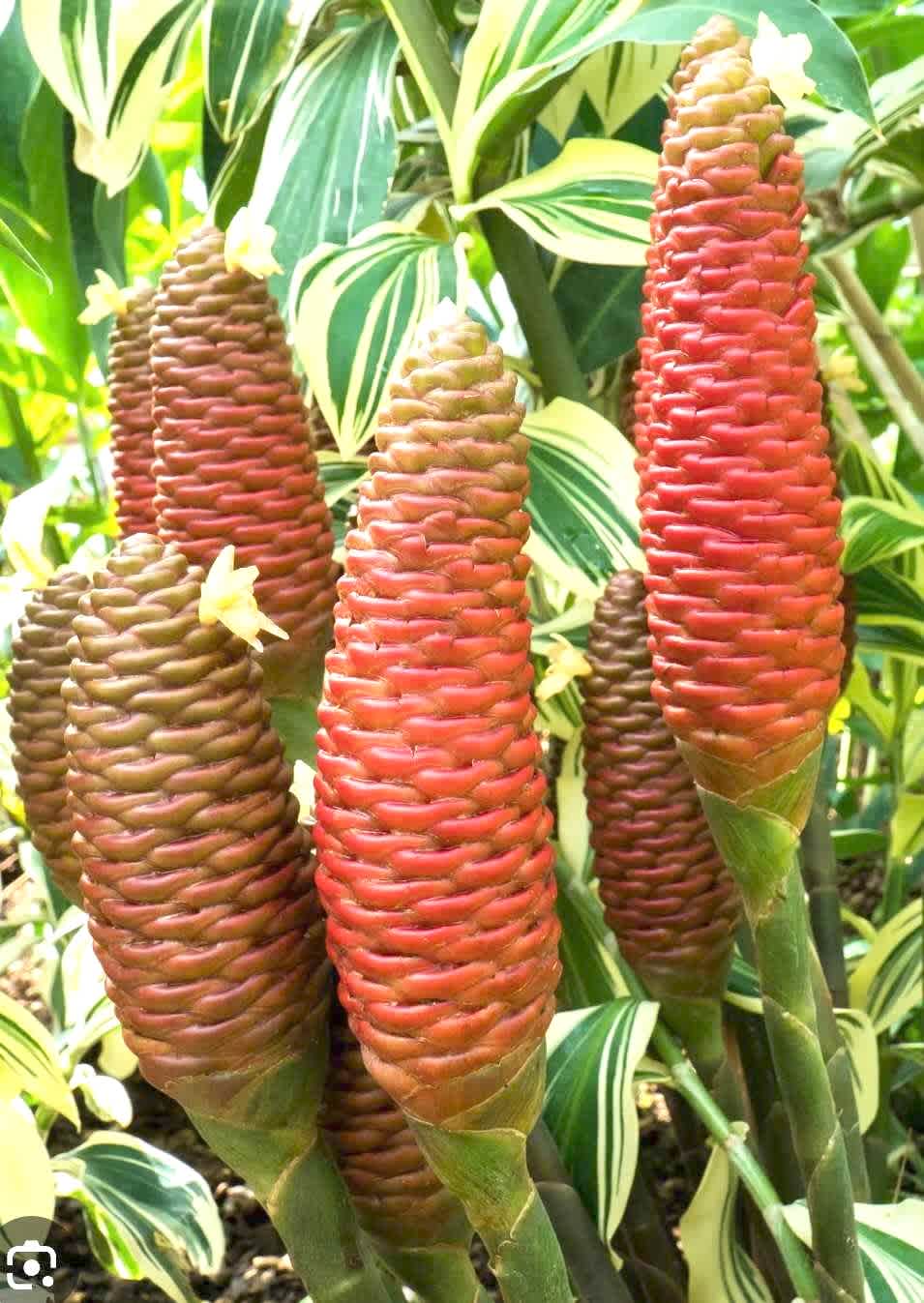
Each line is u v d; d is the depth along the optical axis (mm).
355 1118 506
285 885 445
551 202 745
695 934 679
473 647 397
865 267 1467
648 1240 897
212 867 428
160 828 422
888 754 1264
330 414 699
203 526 614
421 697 396
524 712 412
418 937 405
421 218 862
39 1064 748
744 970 859
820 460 487
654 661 524
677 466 487
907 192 996
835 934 969
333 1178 505
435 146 953
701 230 469
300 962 452
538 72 722
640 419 537
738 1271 892
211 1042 437
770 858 534
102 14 743
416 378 394
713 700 502
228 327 604
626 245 727
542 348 876
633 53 920
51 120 995
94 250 1061
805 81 515
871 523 845
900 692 1214
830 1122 582
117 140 776
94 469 1355
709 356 473
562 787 1007
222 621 427
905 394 1263
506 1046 420
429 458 392
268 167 778
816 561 491
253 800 434
